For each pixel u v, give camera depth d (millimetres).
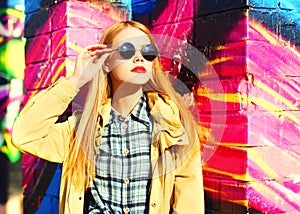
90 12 2746
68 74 2691
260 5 2229
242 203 2219
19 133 1999
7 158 3086
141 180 2002
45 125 2018
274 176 2270
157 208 1979
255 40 2215
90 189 2045
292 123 2324
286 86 2305
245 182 2209
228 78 2285
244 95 2207
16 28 3047
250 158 2209
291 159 2322
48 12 2844
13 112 3041
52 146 2072
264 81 2242
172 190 2080
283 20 2295
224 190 2324
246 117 2201
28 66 3020
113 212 2004
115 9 2830
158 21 2703
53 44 2795
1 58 3027
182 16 2551
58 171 2836
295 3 2328
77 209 2021
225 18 2301
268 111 2254
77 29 2713
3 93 3025
